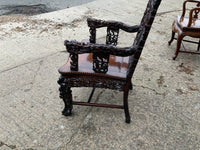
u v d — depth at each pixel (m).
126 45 3.33
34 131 1.66
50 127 1.70
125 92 1.62
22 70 2.49
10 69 2.49
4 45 3.08
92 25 1.95
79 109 1.92
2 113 1.84
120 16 4.80
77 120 1.78
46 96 2.08
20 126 1.70
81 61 1.69
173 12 5.34
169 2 6.40
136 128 1.73
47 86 2.23
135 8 5.57
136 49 1.38
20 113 1.84
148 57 2.98
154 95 2.16
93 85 1.62
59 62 2.71
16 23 3.94
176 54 2.89
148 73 2.56
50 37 3.46
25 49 3.01
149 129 1.73
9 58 2.74
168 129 1.74
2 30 3.58
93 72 1.54
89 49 1.39
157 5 1.18
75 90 2.20
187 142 1.62
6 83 2.24
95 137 1.62
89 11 5.01
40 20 4.18
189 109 1.98
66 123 1.75
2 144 1.54
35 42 3.25
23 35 3.46
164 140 1.63
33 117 1.80
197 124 1.80
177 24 2.92
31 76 2.38
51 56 2.85
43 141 1.57
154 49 3.25
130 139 1.62
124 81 1.56
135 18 4.72
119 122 1.79
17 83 2.25
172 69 2.69
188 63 2.87
